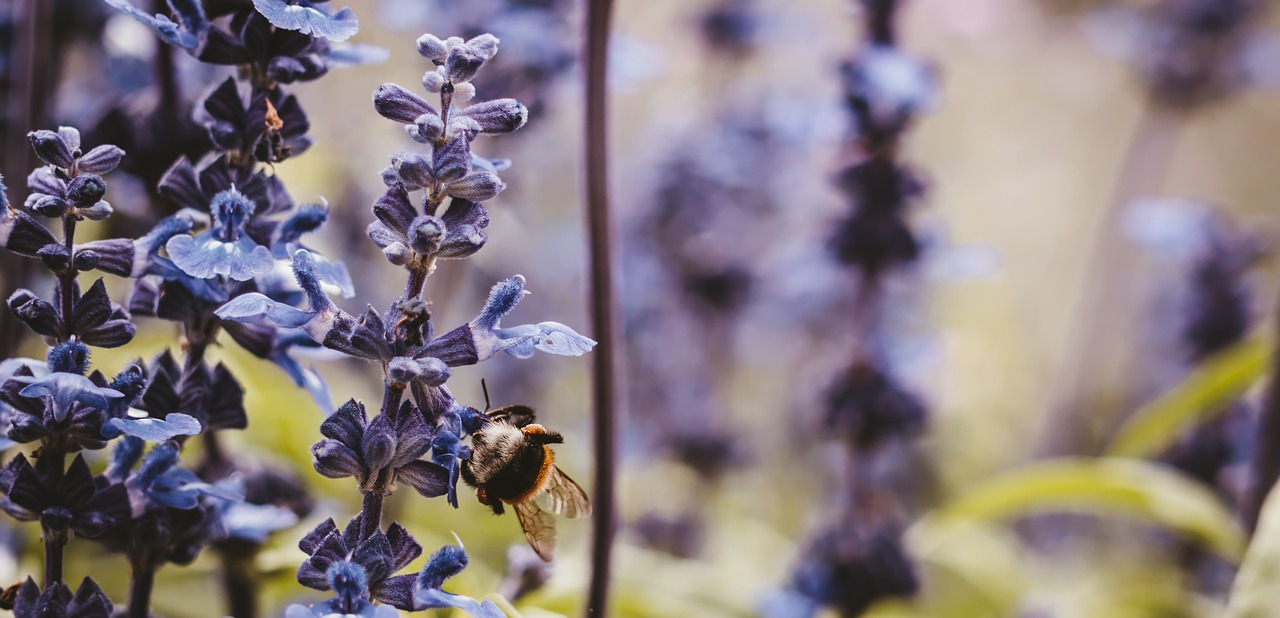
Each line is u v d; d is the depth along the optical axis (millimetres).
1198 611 690
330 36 341
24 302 344
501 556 623
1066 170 1557
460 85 337
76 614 348
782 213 839
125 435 358
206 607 507
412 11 542
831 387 602
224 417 368
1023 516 947
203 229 365
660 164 805
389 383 338
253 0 340
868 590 578
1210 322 820
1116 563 890
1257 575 427
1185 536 751
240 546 433
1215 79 1014
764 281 808
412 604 339
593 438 435
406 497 543
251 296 337
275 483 440
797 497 894
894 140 576
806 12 908
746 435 842
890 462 859
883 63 558
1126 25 1035
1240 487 697
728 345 813
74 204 340
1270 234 875
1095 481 570
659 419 806
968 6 1215
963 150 1436
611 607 440
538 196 905
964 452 1005
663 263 808
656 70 560
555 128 798
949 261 597
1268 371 547
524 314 859
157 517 360
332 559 339
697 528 733
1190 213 842
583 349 340
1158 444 752
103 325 347
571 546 684
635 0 1162
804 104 759
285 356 368
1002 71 1443
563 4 549
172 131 419
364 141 728
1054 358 1324
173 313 364
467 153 334
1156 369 969
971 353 1077
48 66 455
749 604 596
